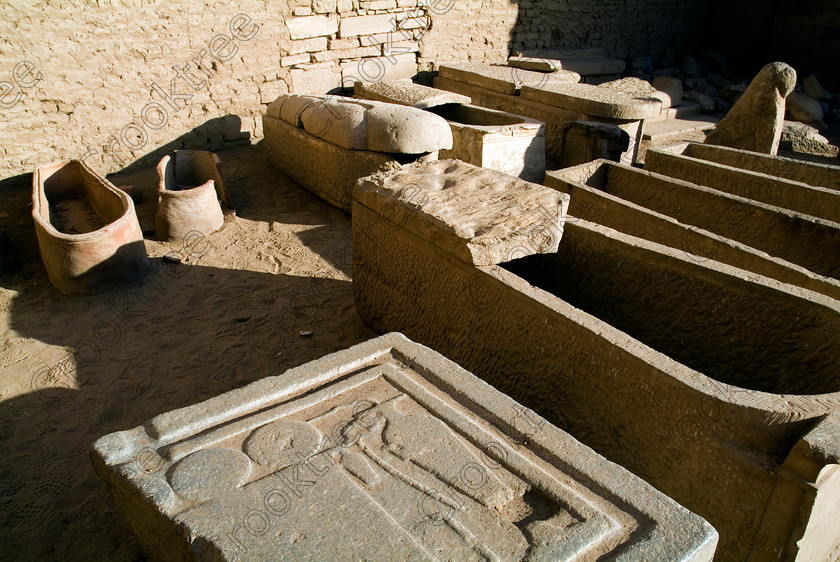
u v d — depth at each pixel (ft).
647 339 9.73
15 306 12.06
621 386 7.10
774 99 18.42
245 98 20.94
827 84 32.24
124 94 18.49
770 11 33.83
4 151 16.96
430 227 9.14
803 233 11.42
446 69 24.31
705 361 9.08
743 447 6.15
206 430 6.07
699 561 4.85
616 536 4.96
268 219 16.11
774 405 5.98
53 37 16.85
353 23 22.72
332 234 15.39
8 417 9.20
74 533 7.29
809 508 5.74
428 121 15.03
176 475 5.49
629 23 32.94
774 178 13.50
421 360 7.03
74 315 11.82
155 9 18.29
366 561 4.72
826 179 14.32
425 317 9.96
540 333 7.95
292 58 21.61
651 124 26.43
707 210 12.88
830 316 7.59
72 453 8.53
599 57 31.01
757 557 6.28
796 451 5.69
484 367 9.05
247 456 5.73
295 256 14.28
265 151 19.90
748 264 10.00
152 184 18.20
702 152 16.42
